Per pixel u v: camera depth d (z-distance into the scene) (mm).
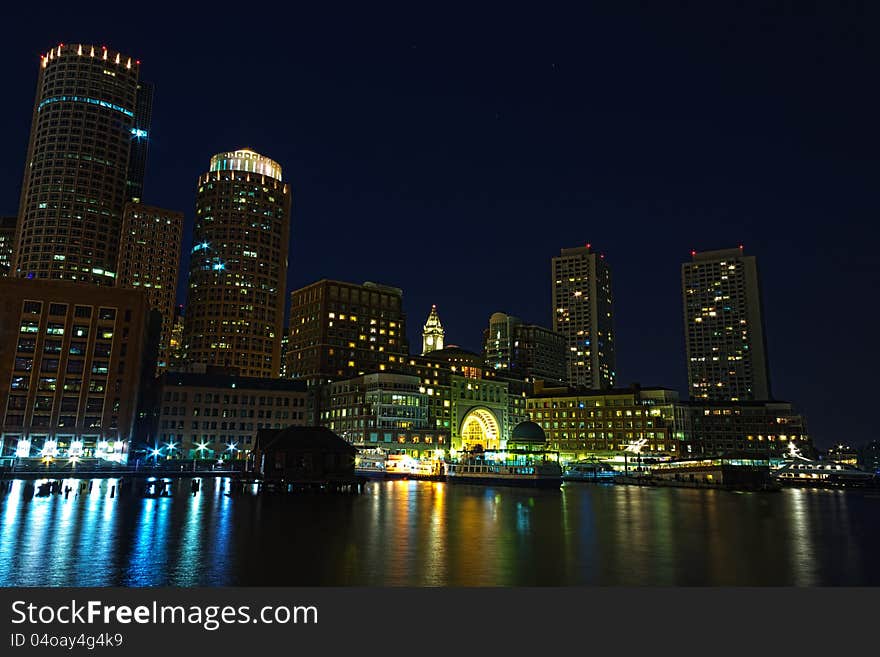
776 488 136375
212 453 191625
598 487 141500
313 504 71438
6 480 109938
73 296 175500
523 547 40031
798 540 45906
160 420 188250
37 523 49344
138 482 107625
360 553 36625
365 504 73562
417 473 162000
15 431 163000
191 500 74250
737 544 43156
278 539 41875
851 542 44875
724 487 138875
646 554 38062
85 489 89562
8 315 168625
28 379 167125
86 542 39562
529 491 116438
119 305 179500
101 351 175375
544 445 164000
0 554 34969
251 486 95562
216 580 28812
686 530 51438
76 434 168125
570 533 48062
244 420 197625
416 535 44875
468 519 57469
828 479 174500
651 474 168000
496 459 158875
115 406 173250
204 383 196125
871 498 108312
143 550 36719
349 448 97875
